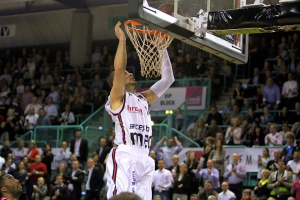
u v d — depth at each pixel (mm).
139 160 5602
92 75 22062
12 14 25688
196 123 16672
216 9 6934
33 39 26531
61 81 22609
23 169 15672
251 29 6598
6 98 22359
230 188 13930
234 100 17438
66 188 14922
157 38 6422
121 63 5562
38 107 20406
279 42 21562
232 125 16000
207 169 13781
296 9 6297
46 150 16781
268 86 17281
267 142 15047
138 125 5680
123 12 23547
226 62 19688
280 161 12938
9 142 18391
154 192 13766
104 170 15508
